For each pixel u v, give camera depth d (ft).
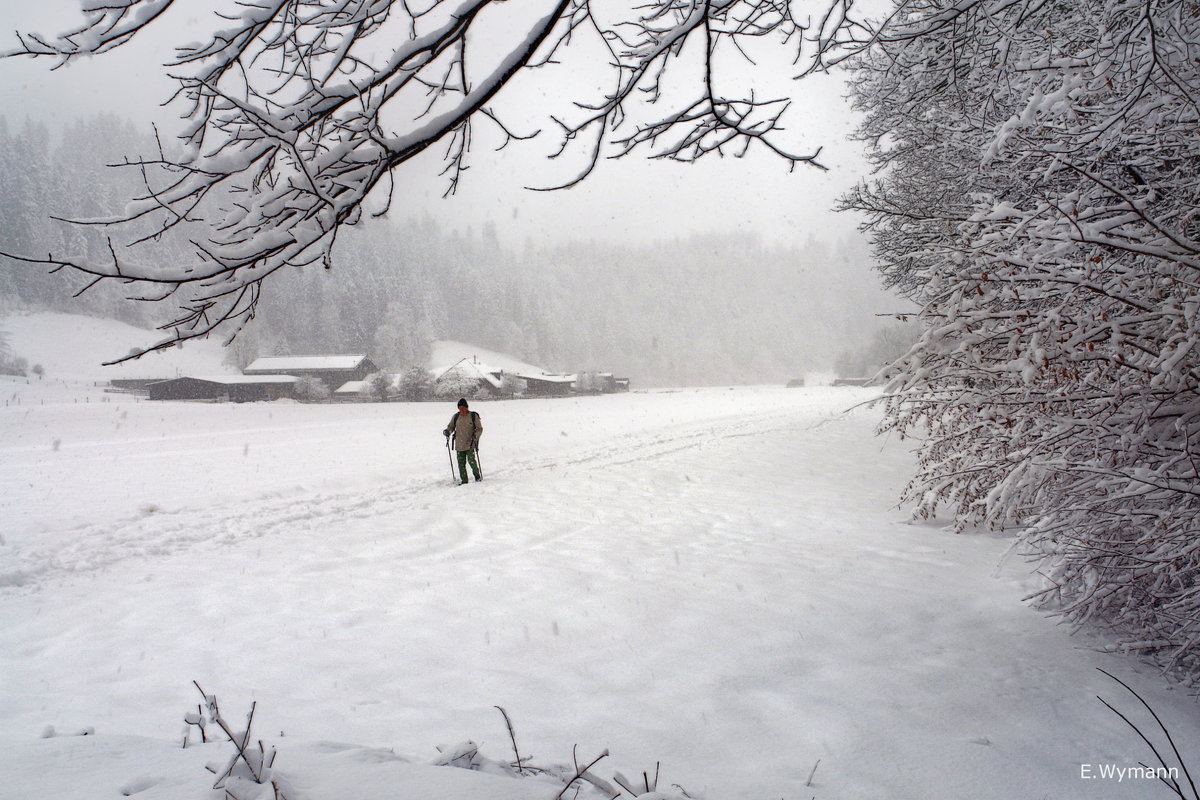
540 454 60.54
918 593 18.34
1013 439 17.11
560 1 7.18
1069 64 14.33
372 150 7.25
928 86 16.61
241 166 6.83
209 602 18.71
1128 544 14.06
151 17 6.74
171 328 6.54
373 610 17.66
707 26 8.63
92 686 13.08
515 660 14.14
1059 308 15.08
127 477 47.80
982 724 11.23
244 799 5.82
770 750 10.30
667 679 13.09
